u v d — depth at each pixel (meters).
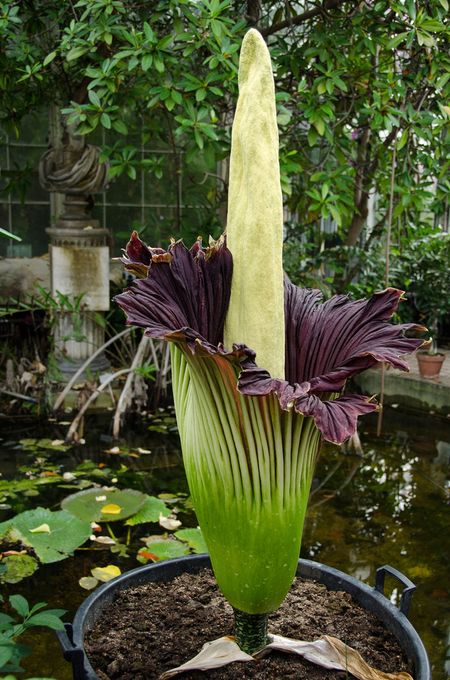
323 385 0.99
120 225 5.52
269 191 1.06
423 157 4.04
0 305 4.69
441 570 2.60
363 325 1.17
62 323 4.41
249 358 0.96
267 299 1.07
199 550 2.58
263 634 1.23
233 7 3.89
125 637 1.29
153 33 3.12
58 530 2.66
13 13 3.60
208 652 1.21
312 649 1.21
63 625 1.18
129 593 1.46
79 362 4.44
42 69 3.88
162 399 4.54
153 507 2.94
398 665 1.21
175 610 1.40
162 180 5.50
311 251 5.61
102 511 2.85
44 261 5.09
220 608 1.41
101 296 4.42
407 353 1.04
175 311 1.04
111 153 3.77
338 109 4.06
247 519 1.09
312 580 1.53
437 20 3.19
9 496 3.09
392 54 3.75
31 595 2.31
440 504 3.21
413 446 3.99
